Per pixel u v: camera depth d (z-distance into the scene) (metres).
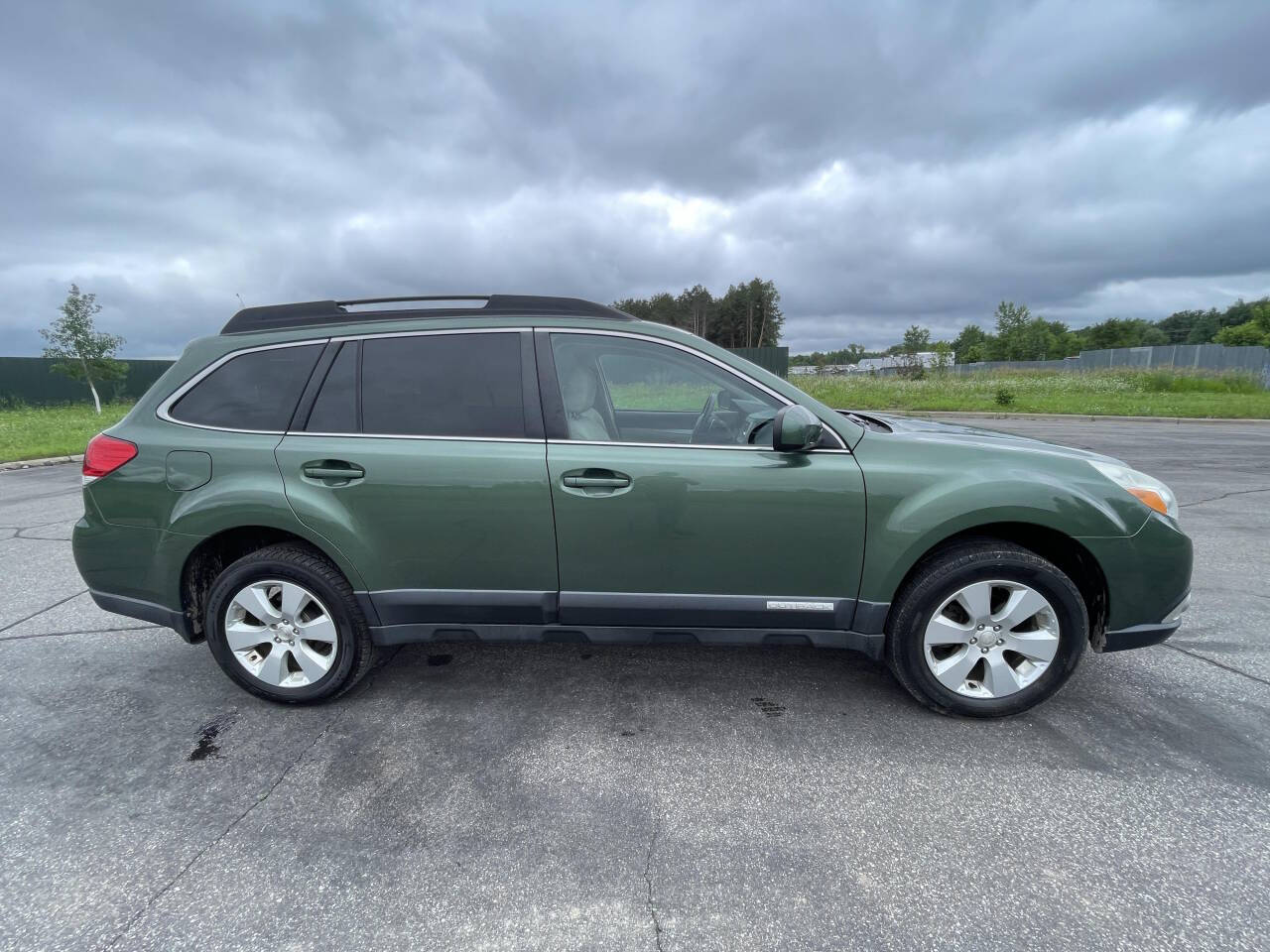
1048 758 2.53
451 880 1.95
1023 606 2.64
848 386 25.14
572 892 1.90
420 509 2.68
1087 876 1.94
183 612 2.88
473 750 2.62
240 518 2.72
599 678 3.20
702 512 2.62
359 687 3.13
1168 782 2.37
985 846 2.07
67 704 3.01
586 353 2.89
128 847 2.11
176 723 2.85
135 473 2.80
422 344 2.81
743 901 1.86
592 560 2.69
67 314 19.69
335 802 2.31
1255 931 1.74
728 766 2.50
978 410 18.55
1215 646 3.47
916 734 2.70
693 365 2.79
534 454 2.66
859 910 1.83
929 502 2.58
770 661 3.37
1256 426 15.05
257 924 1.80
